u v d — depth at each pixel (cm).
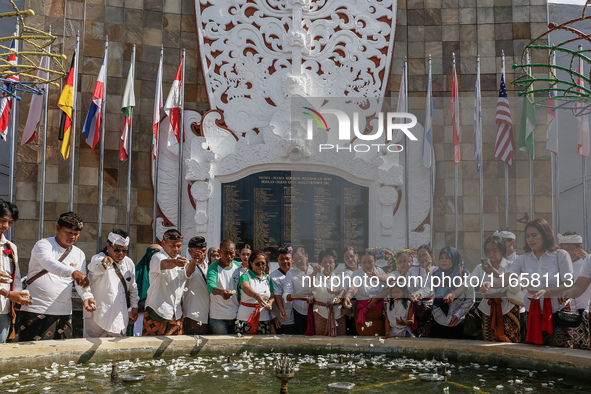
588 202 985
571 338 490
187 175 912
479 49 1013
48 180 913
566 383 425
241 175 920
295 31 963
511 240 500
